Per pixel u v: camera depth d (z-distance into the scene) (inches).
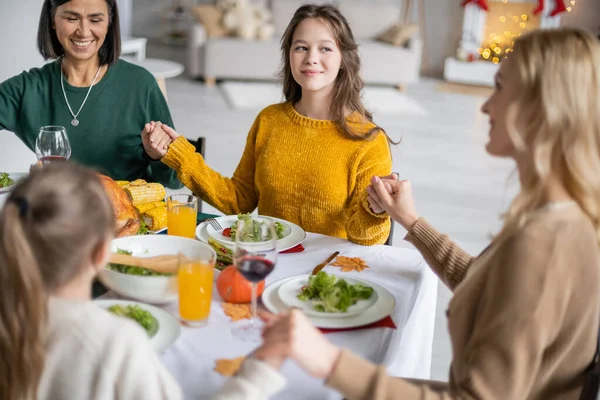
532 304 39.9
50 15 85.0
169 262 56.8
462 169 204.1
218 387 45.5
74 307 37.3
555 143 41.8
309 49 77.5
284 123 83.2
